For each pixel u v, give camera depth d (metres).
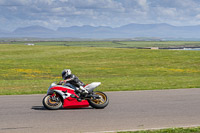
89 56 56.41
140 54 57.81
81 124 7.61
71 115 8.74
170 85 17.77
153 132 6.63
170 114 8.95
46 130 6.97
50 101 9.55
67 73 9.68
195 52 59.03
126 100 11.50
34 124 7.56
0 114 8.76
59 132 6.80
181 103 10.87
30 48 76.06
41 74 32.56
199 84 18.38
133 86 17.28
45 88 16.75
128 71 35.75
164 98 12.02
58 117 8.44
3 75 31.12
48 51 67.75
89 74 32.56
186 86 16.81
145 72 34.56
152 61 47.31
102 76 30.62
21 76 30.59
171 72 34.31
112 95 12.90
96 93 10.12
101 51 65.62
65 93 9.50
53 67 40.03
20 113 8.94
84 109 9.73
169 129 6.90
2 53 63.41
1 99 11.70
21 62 46.53
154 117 8.52
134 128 7.23
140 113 9.06
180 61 46.41
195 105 10.51
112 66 41.94
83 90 9.58
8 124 7.53
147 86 17.19
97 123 7.73
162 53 58.44
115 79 23.45
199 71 35.06
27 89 16.16
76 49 72.00
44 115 8.70
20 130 6.95
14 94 13.48
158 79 23.03
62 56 57.03
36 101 11.24
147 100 11.51
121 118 8.37
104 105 9.72
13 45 86.56
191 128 7.04
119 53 60.59
